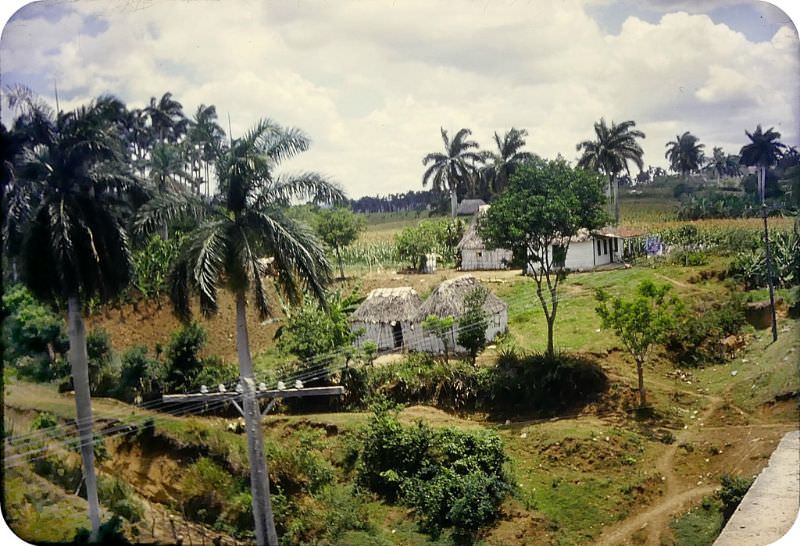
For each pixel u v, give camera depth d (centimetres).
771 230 1955
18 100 1430
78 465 1538
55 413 1559
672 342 1861
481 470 1491
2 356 1584
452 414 1788
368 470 1558
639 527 1373
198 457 1576
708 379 1772
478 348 1959
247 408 1422
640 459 1547
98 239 1440
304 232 1434
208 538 1438
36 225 1402
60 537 1444
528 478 1517
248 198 1418
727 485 1400
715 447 1551
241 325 1425
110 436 1598
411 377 1842
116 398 1723
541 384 1770
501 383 1784
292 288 1448
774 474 1398
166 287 1434
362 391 1825
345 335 1942
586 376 1777
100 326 1767
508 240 1888
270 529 1398
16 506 1496
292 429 1691
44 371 1623
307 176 1439
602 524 1389
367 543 1372
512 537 1357
